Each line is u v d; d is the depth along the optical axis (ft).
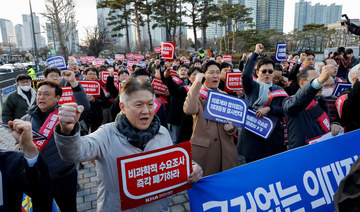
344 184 3.93
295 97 8.88
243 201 6.33
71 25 111.45
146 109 5.32
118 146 5.44
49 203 4.89
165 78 13.78
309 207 6.75
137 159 5.17
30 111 8.96
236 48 179.42
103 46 110.22
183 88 13.70
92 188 13.19
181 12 127.95
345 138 7.62
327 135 9.19
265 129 10.34
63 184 8.59
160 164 5.44
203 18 129.70
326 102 10.72
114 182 5.45
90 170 15.26
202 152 9.29
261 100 10.66
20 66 119.85
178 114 15.17
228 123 9.24
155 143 5.79
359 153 7.68
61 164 8.43
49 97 8.60
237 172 6.46
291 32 182.70
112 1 138.00
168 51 16.90
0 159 4.06
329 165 7.21
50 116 8.46
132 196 5.17
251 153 10.60
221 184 6.28
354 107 8.73
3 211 4.02
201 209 6.08
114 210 5.45
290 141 9.67
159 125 5.81
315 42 170.71
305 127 9.36
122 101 5.45
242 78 10.99
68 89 12.34
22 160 4.51
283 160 6.82
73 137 4.62
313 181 6.94
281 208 6.57
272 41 184.44
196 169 6.01
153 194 5.41
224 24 164.76
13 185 4.37
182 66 18.81
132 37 312.09
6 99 13.74
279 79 16.01
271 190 6.57
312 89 8.26
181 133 11.98
